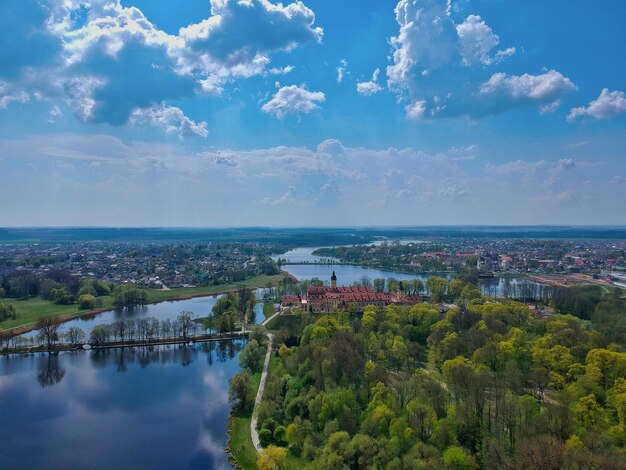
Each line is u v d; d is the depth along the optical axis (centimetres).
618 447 18250
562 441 18112
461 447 18788
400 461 18150
